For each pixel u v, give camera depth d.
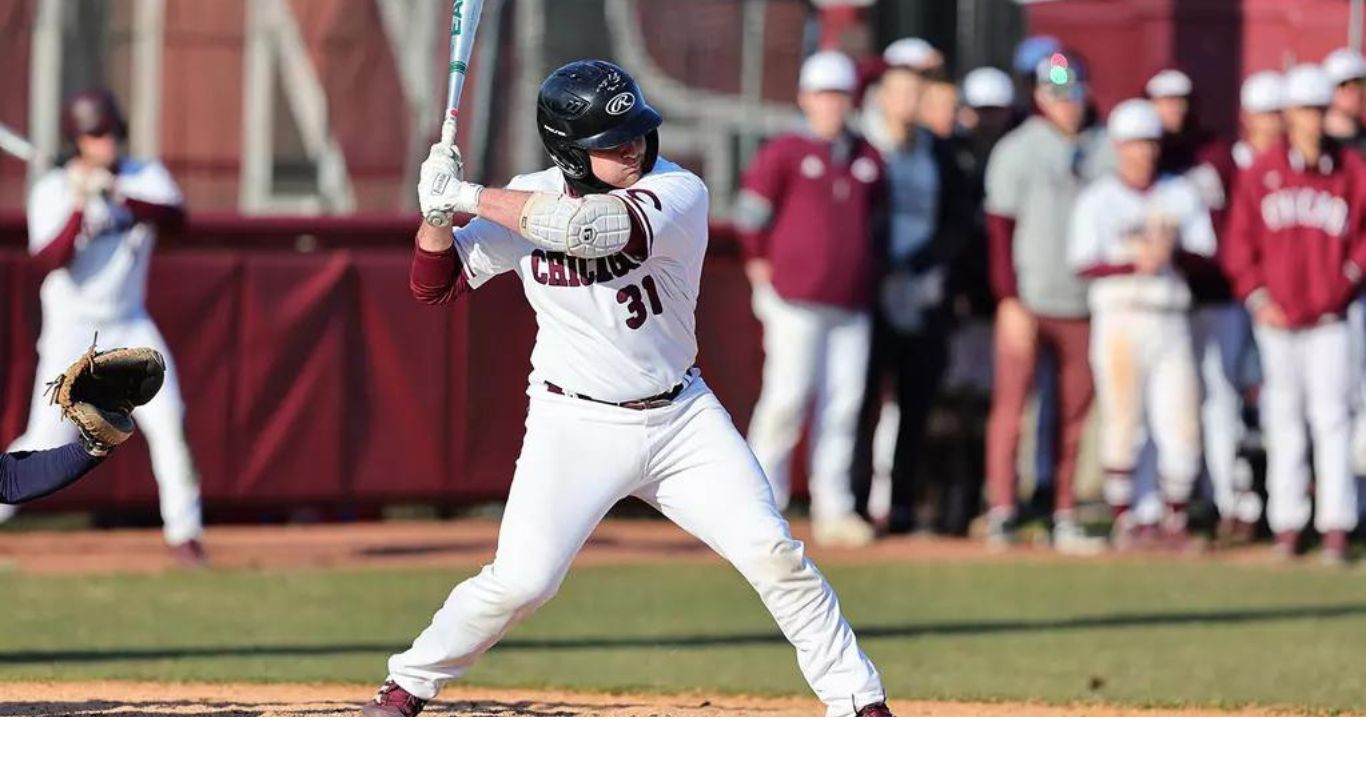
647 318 19.77
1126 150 40.75
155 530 43.12
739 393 44.50
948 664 29.55
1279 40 50.16
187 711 23.48
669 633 32.44
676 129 48.75
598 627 32.97
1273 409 40.84
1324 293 39.91
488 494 43.47
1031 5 51.00
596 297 19.62
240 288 41.72
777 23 49.25
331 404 42.34
